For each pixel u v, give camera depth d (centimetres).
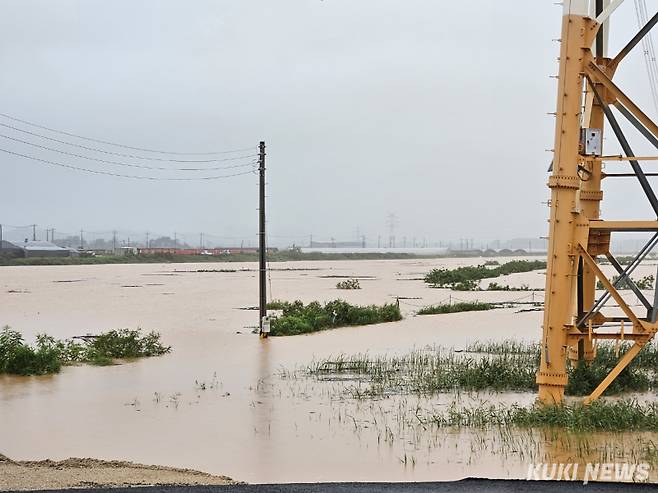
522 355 2241
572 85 1428
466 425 1380
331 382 1889
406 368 2058
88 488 927
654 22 1533
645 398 1602
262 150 2933
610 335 1430
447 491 899
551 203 1452
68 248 16038
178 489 903
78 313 3909
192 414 1537
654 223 1429
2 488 932
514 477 1038
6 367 2075
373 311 3438
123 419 1497
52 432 1395
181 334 2994
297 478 1073
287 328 2989
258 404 1630
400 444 1265
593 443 1227
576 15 1428
